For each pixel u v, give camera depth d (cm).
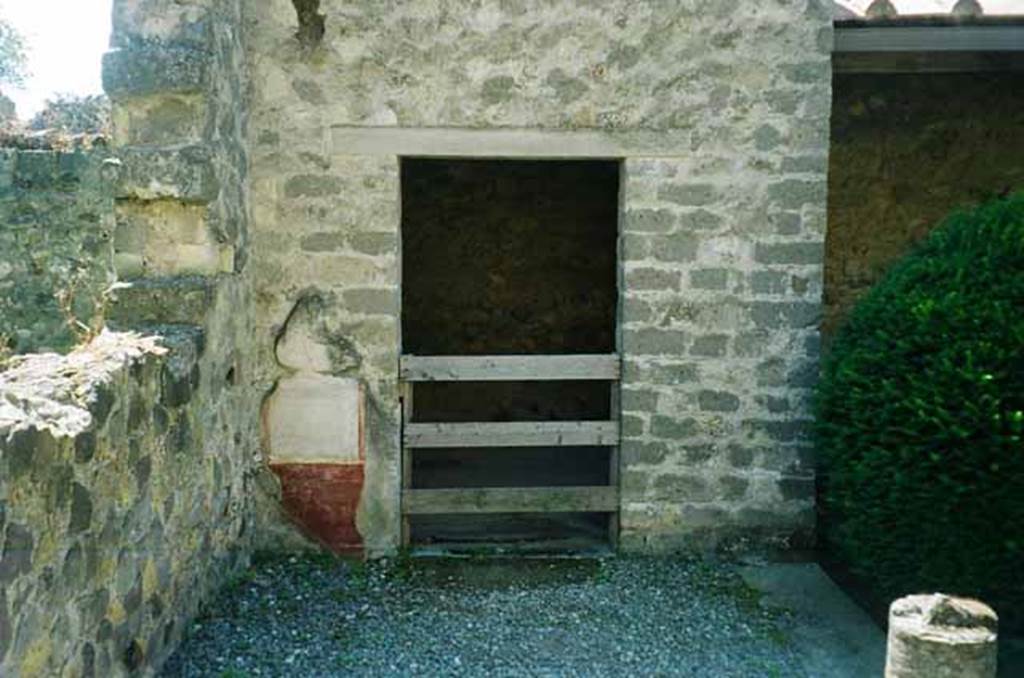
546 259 859
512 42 505
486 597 481
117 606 337
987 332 394
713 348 523
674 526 531
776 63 511
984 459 386
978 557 394
